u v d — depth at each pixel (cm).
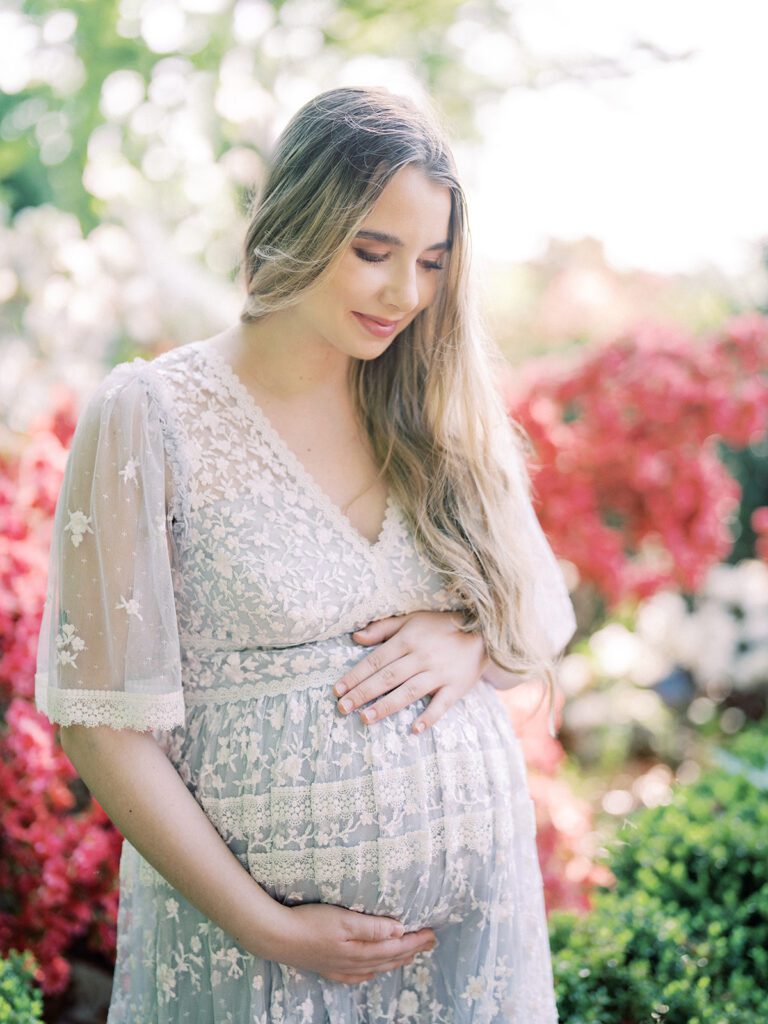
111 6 505
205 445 166
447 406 188
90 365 414
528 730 329
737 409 442
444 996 180
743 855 269
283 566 166
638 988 220
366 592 174
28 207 586
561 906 309
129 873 183
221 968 167
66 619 159
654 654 545
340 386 183
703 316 671
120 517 158
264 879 165
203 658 171
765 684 563
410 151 159
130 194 511
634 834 287
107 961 280
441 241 165
